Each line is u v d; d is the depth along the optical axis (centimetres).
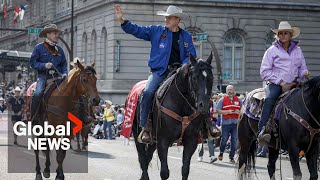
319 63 5866
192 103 1181
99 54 5847
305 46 5847
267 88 1304
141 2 5428
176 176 1698
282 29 1284
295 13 5809
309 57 5859
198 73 1129
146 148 1390
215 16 5619
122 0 5425
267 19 5753
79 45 6406
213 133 1221
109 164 1973
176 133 1202
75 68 1468
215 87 5488
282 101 1259
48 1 7556
